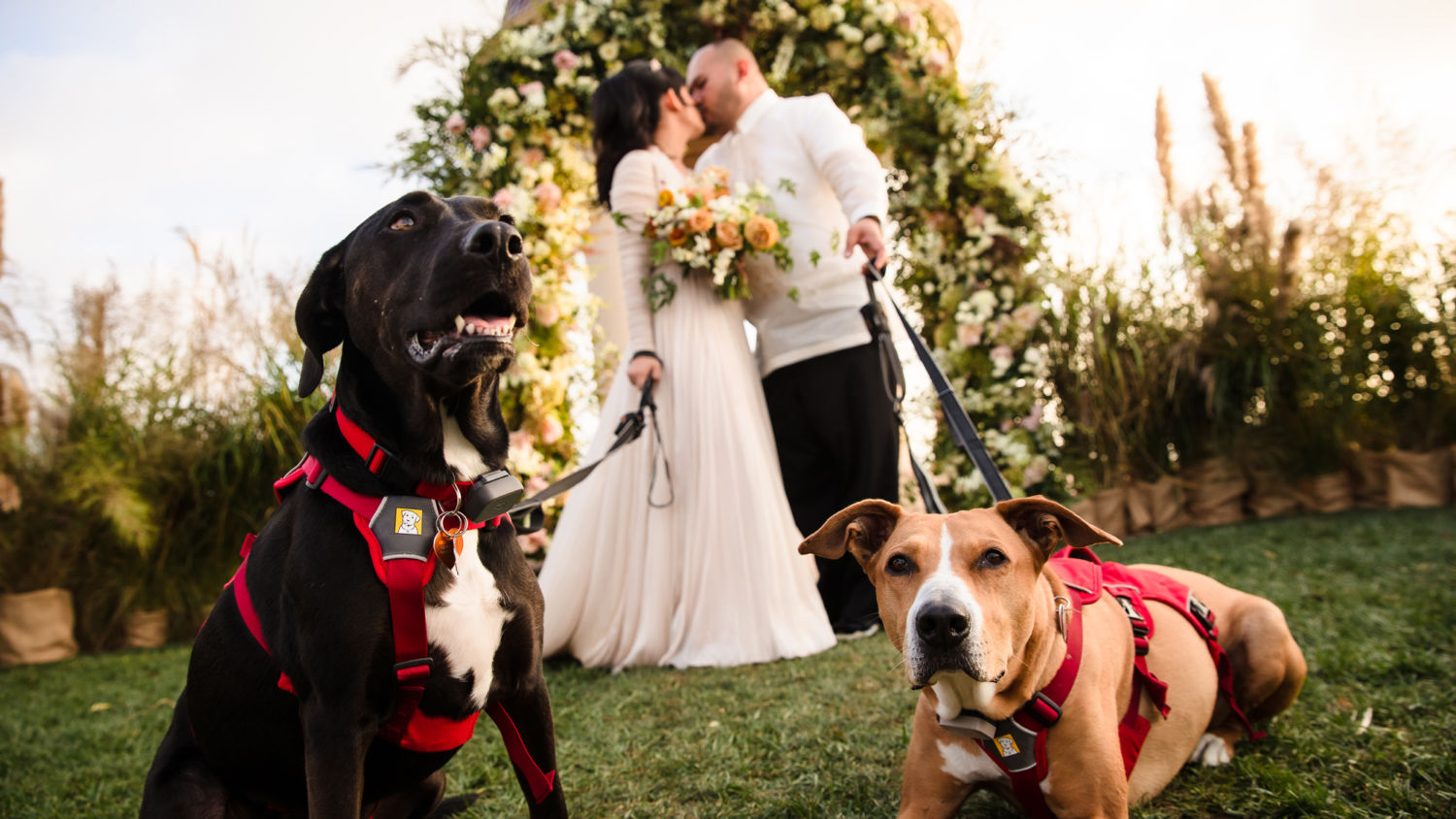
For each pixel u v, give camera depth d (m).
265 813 1.81
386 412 1.60
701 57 4.46
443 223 1.65
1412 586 3.93
